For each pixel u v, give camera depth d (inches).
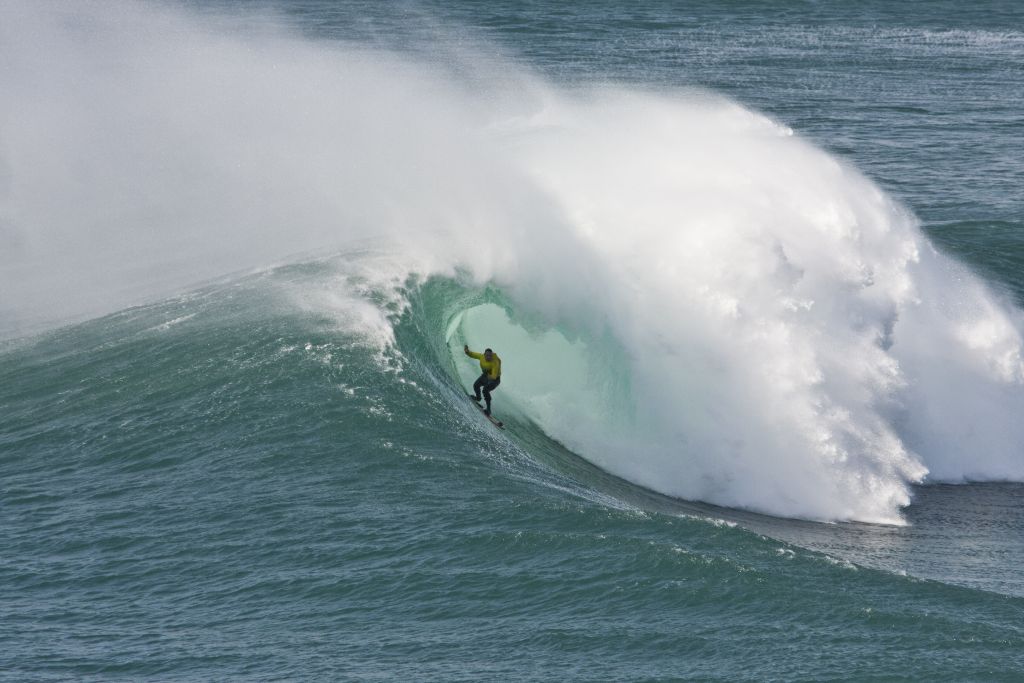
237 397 2623.0
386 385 2655.0
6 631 1781.5
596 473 2802.7
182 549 2049.7
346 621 1824.6
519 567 1980.8
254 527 2113.7
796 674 1688.0
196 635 1779.0
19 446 2524.6
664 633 1793.8
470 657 1717.5
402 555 2010.3
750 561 2023.9
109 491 2292.1
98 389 2746.1
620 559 1995.6
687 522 2160.4
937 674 1697.8
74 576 1966.0
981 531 2723.9
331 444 2429.9
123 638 1766.7
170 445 2469.2
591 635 1784.0
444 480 2308.1
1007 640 1798.7
